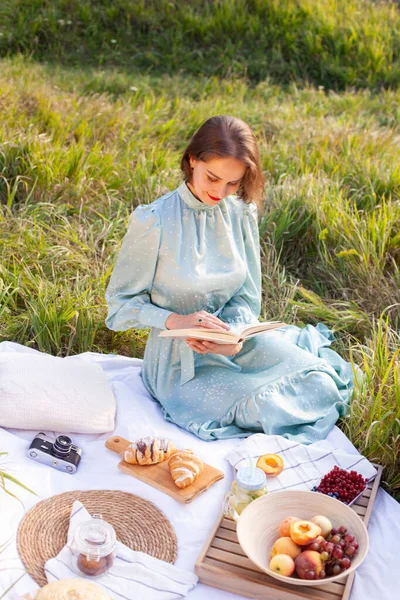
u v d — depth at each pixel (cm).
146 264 337
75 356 389
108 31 916
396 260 494
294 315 441
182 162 326
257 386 341
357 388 356
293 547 257
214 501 297
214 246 348
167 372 355
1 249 465
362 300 458
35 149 549
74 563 258
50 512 283
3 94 641
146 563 264
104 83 782
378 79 888
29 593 244
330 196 523
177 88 792
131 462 306
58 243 477
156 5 944
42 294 423
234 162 309
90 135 620
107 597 237
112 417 335
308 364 351
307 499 278
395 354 355
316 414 345
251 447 322
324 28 916
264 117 715
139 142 613
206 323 321
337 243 499
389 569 276
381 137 664
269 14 939
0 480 289
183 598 257
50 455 307
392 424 334
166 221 334
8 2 921
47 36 892
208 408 344
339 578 254
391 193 550
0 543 266
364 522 292
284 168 585
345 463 318
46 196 527
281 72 879
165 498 296
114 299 345
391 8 1005
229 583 260
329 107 776
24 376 339
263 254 492
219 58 881
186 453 305
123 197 545
